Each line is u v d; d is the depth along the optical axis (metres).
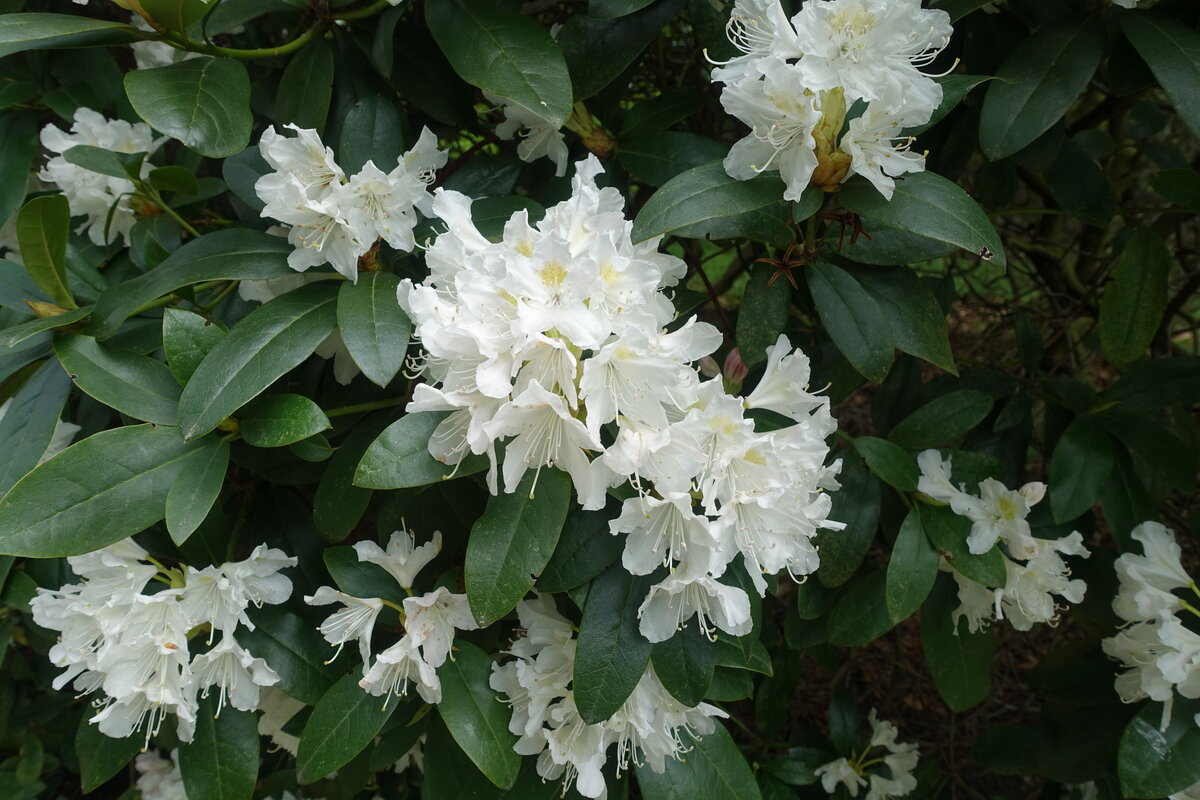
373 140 0.54
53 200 0.46
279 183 0.48
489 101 0.60
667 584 0.43
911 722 1.06
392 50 0.55
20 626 0.77
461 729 0.48
